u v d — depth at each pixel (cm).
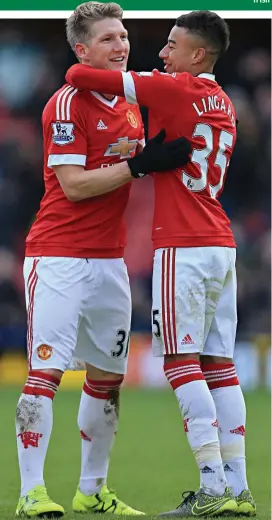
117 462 3366
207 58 2155
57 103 2127
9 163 7075
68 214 2164
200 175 2100
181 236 2075
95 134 2155
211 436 2039
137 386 6200
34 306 2153
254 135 7200
